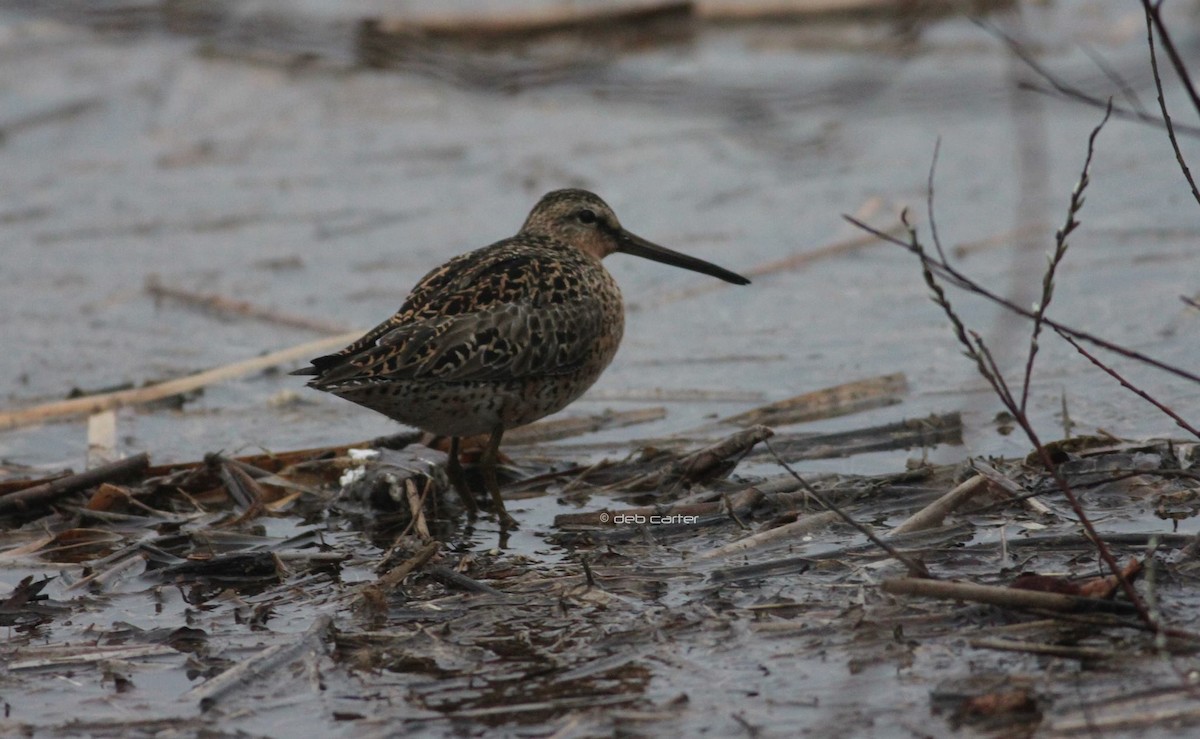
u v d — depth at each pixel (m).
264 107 25.45
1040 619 9.05
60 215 21.58
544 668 9.01
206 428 14.70
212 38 27.28
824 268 18.45
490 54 26.55
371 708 8.61
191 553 11.34
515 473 13.12
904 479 11.84
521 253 12.86
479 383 12.01
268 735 8.36
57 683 9.20
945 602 9.43
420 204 21.45
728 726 8.13
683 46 26.97
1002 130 23.19
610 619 9.68
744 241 19.55
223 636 9.82
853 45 26.31
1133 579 9.41
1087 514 10.87
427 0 28.69
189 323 17.77
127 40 27.39
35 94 25.69
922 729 7.94
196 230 20.86
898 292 17.42
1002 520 10.88
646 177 22.19
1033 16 26.91
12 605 10.41
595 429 14.25
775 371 15.45
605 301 13.02
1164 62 24.28
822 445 13.16
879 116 24.23
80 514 12.23
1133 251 17.67
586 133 24.17
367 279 18.80
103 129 24.80
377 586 10.22
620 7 26.88
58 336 17.44
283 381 16.08
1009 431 13.13
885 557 10.31
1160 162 20.77
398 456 12.80
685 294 17.89
